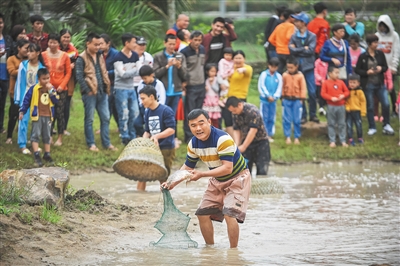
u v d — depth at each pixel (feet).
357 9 194.59
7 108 110.11
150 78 79.97
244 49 205.87
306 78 108.17
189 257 45.78
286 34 108.88
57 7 119.34
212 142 48.21
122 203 64.80
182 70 94.99
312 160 99.14
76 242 46.91
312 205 67.62
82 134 99.66
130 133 96.12
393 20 138.21
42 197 51.85
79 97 126.11
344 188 78.02
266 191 74.43
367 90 109.09
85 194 59.11
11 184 51.98
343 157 100.42
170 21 125.18
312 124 109.60
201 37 96.68
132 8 121.49
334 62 105.40
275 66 102.32
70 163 86.38
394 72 112.68
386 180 83.97
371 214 63.05
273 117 104.37
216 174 48.01
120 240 49.57
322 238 52.95
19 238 44.78
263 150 80.43
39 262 42.39
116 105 94.07
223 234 54.49
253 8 269.23
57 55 89.35
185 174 48.01
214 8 266.77
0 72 92.79
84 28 116.26
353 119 105.60
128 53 92.84
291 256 46.60
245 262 44.68
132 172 70.54
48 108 82.74
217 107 99.91
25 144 85.46
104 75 90.89
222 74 99.14
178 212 49.62
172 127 70.74
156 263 43.91
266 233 54.80
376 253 47.78
